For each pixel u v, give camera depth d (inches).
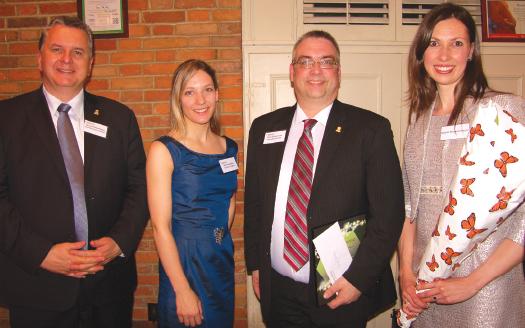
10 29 98.9
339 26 99.5
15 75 99.4
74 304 62.6
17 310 63.6
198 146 65.0
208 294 63.0
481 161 45.7
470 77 54.1
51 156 61.9
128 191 70.8
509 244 48.9
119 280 69.4
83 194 63.4
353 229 58.6
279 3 98.0
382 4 99.7
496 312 50.3
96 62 98.8
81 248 62.9
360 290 56.3
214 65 98.1
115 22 97.9
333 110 63.4
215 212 64.5
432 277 51.0
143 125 99.7
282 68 99.0
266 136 67.4
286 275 62.9
